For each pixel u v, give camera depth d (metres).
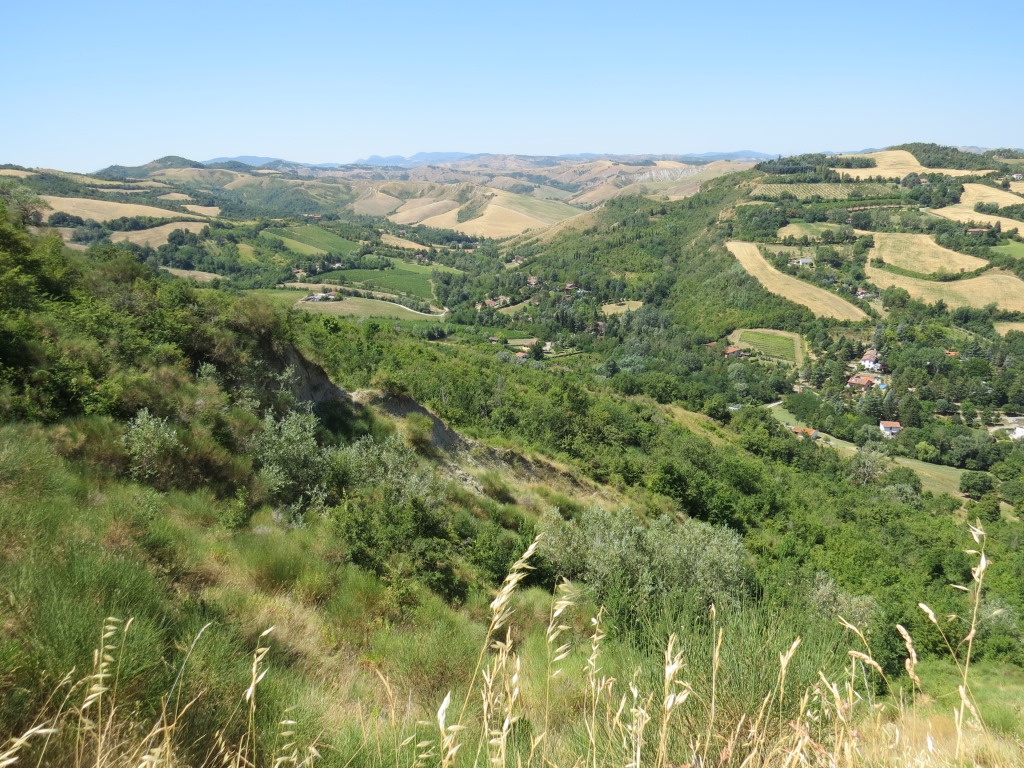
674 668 1.84
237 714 2.86
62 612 2.85
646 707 2.20
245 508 8.66
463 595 9.12
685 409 76.81
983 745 1.94
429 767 2.53
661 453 38.66
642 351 116.88
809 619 2.80
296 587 6.71
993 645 19.14
